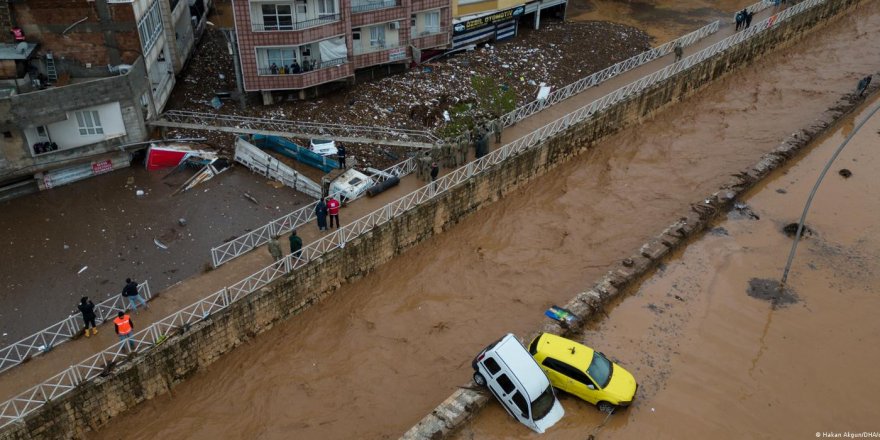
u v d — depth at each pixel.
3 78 29.05
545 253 27.67
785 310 24.97
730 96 42.88
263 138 31.83
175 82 36.50
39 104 26.44
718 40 45.19
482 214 29.77
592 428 19.78
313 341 22.73
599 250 27.98
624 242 28.53
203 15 45.22
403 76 38.44
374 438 19.48
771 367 22.48
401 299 24.77
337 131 32.47
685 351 22.89
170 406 19.95
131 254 24.75
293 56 34.06
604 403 20.02
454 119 33.88
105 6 29.11
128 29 29.89
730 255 27.73
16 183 27.70
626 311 24.44
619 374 20.53
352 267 24.78
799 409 21.00
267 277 22.41
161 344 19.44
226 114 33.59
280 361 21.86
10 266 23.95
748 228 29.52
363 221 25.34
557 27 47.91
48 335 20.72
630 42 46.06
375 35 37.34
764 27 46.53
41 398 17.52
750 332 23.84
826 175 33.56
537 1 45.75
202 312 20.62
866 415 20.92
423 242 27.55
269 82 33.84
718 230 29.34
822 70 46.47
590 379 19.98
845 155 35.44
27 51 29.06
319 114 34.09
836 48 50.47
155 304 21.09
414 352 22.55
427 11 38.69
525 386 19.14
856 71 46.00
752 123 39.16
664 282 26.06
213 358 21.17
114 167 29.77
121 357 18.86
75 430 18.25
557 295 25.30
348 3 34.31
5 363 19.09
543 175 32.91
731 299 25.38
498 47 43.44
